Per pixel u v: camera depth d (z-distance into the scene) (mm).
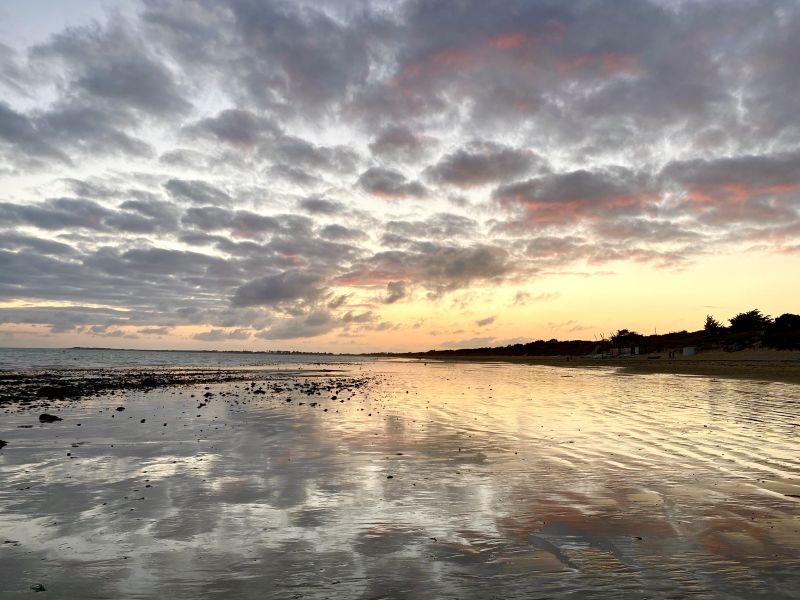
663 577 5480
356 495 8695
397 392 31828
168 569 5770
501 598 5047
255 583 5422
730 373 44656
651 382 37344
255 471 10391
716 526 7047
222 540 6652
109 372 56812
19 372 53719
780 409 19781
